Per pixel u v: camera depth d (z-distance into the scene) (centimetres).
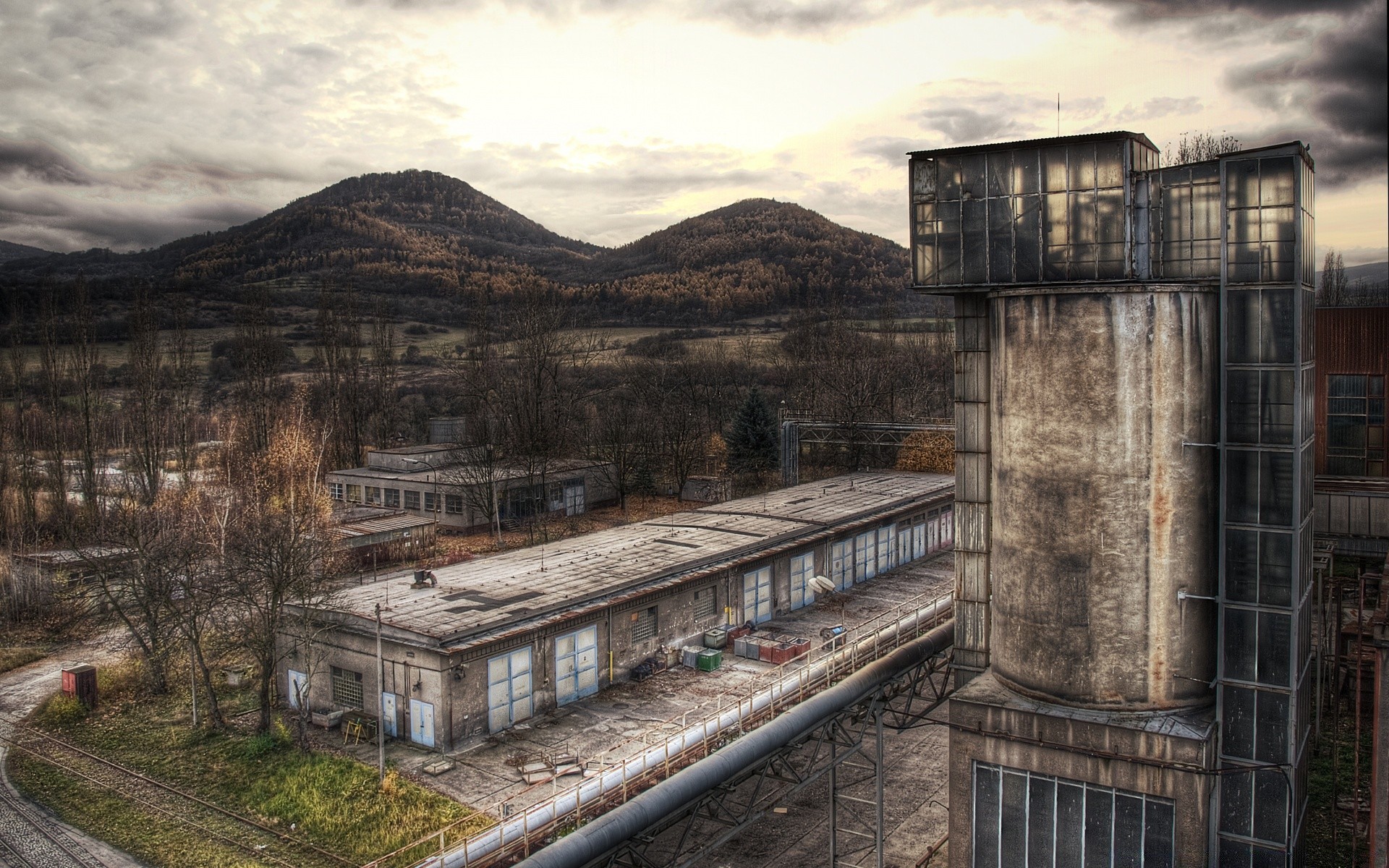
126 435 8038
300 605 3628
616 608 3919
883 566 5847
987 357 2580
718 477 8719
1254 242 2144
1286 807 2156
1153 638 2234
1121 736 2170
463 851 2128
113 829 2869
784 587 4931
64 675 3831
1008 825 2334
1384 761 2045
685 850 2783
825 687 2939
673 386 11800
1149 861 2172
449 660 3241
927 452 7744
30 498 6600
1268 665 2166
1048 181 2330
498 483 6988
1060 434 2258
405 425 11788
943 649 2844
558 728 3456
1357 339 5269
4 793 3116
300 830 2823
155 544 4300
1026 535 2338
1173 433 2203
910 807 3078
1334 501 4509
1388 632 2036
